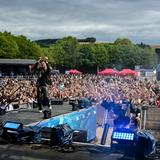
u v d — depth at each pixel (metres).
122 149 11.39
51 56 120.50
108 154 11.61
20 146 12.84
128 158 11.16
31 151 12.14
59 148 12.51
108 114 19.98
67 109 23.95
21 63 71.38
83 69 123.25
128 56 123.62
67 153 11.88
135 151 11.17
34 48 104.00
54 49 124.06
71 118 21.23
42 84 21.47
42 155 11.66
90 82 55.00
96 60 120.94
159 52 74.56
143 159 11.06
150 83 53.56
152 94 39.38
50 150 12.30
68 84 49.78
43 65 21.11
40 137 13.52
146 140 11.15
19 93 30.47
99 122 26.70
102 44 129.00
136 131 11.59
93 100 32.66
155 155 11.38
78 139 13.91
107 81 60.12
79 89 42.84
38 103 22.17
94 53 121.19
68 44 122.94
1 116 19.98
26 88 36.72
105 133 15.94
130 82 57.38
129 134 11.31
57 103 27.58
